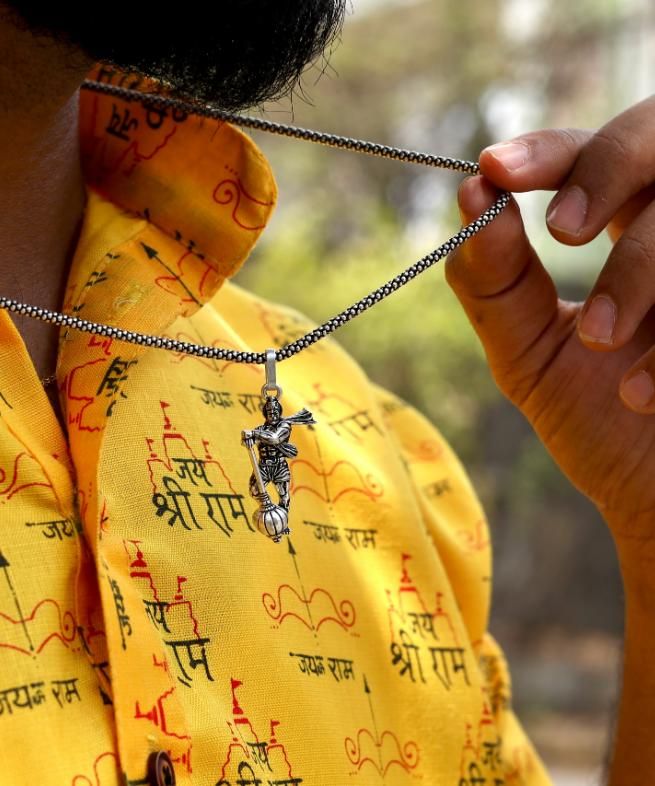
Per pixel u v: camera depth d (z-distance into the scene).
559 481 9.76
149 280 0.95
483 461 9.73
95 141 1.05
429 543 1.14
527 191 1.01
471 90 9.55
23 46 0.82
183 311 0.96
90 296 0.92
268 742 0.87
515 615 9.80
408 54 9.70
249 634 0.89
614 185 0.98
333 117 9.75
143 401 0.91
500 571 9.81
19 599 0.77
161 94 1.03
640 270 0.99
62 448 0.84
